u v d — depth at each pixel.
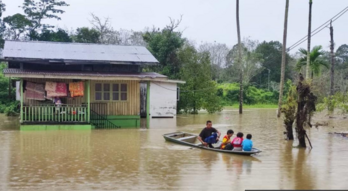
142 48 27.86
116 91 24.72
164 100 28.42
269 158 13.45
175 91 28.77
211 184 9.84
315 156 13.90
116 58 24.89
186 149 15.31
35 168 11.79
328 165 12.25
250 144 13.96
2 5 51.44
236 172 11.20
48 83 22.34
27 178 10.52
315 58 35.53
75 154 14.22
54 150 15.07
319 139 18.42
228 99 57.66
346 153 14.53
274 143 17.23
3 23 51.56
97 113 24.30
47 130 21.56
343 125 25.03
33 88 22.28
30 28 52.69
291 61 66.38
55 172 11.26
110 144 16.67
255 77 68.25
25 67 23.66
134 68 25.91
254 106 55.06
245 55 63.50
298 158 13.47
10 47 24.38
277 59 67.62
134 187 9.58
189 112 37.47
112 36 51.62
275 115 35.62
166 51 37.19
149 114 25.75
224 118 31.62
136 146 16.11
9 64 24.38
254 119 30.70
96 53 25.42
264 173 11.08
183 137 18.42
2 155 13.97
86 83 23.95
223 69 69.94
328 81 51.03
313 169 11.62
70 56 24.11
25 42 25.89
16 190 9.32
